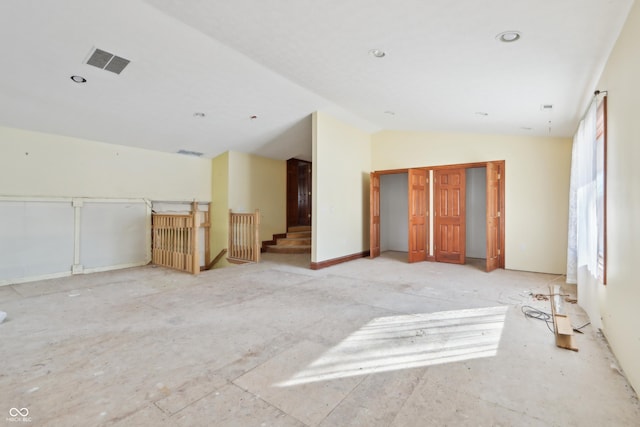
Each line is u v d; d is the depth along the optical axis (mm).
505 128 5238
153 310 3502
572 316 3303
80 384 2039
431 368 2256
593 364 2297
